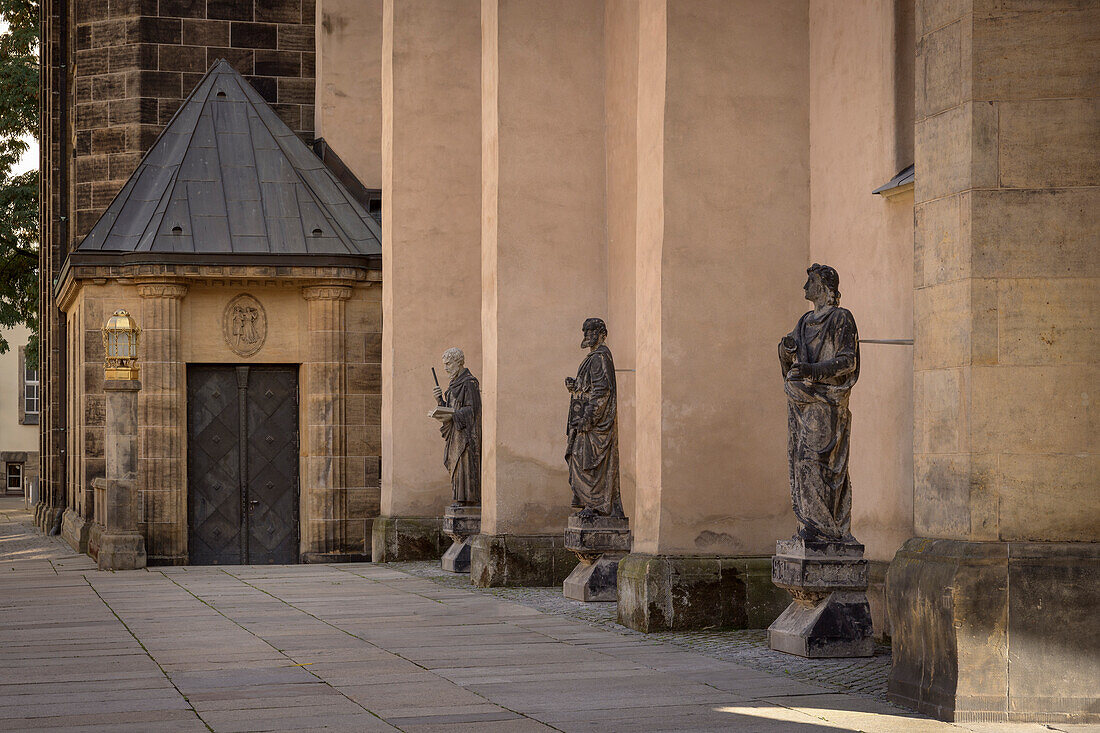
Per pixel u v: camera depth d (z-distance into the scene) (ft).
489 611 48.49
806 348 36.81
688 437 42.68
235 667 35.76
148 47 88.33
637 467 44.39
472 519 64.54
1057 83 28.45
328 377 76.59
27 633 43.24
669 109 42.86
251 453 77.71
